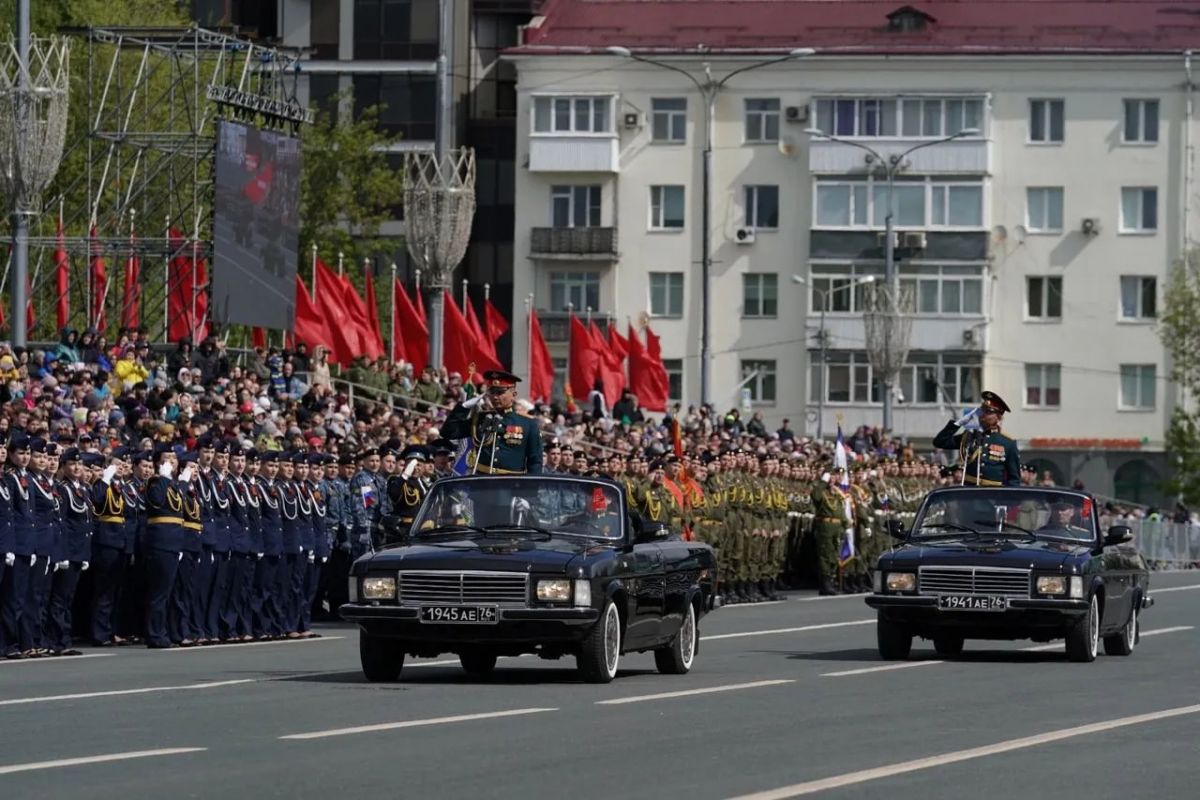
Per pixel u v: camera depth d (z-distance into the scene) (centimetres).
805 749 2414
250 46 7756
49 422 4566
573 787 2050
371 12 14075
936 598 3912
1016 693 3269
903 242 13325
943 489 4269
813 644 4497
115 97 9562
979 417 4634
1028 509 4188
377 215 13112
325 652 4166
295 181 7425
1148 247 13338
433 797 1967
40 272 8338
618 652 3312
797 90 13375
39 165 5775
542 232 13462
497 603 3177
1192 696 3250
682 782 2097
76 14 10494
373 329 7919
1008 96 13350
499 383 3716
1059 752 2438
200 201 8144
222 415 5425
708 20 13588
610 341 9525
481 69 14312
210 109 9238
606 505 3462
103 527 4306
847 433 13362
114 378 6172
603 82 13438
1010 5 13588
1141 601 4447
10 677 3444
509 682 3325
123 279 8781
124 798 1931
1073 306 13388
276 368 6850
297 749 2338
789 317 13400
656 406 9544
